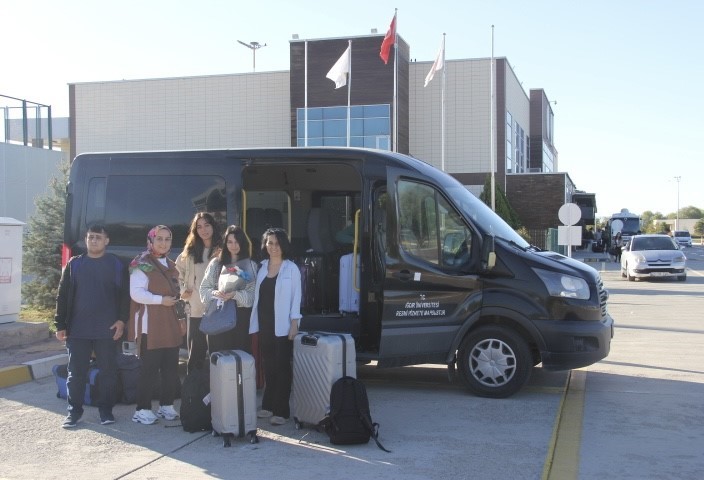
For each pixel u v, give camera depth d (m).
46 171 28.75
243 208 8.65
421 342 8.05
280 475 5.54
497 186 39.22
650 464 5.80
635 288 24.34
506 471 5.61
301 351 6.75
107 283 6.89
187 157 8.89
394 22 27.73
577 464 5.79
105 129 44.72
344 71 27.52
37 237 15.06
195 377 6.70
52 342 10.66
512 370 8.01
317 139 39.03
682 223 135.88
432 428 6.85
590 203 57.12
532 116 61.34
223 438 6.36
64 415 7.32
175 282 7.09
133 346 8.71
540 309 7.98
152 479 5.45
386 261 8.01
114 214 9.05
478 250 8.19
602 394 8.25
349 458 5.95
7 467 5.73
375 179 8.19
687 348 11.49
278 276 6.92
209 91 43.41
